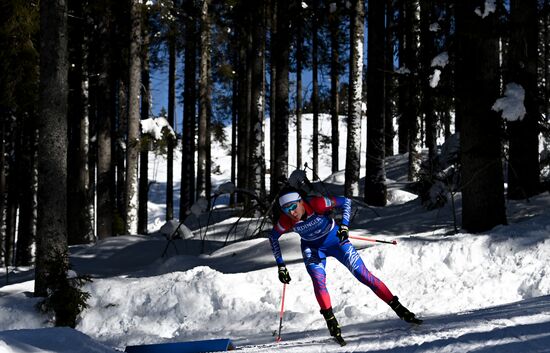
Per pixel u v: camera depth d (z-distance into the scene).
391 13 15.53
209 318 8.41
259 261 10.47
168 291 8.97
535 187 12.47
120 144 23.94
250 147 20.05
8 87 13.48
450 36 10.66
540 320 4.69
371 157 16.48
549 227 8.56
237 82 30.53
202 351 5.66
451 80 11.08
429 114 13.20
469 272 8.17
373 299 7.95
